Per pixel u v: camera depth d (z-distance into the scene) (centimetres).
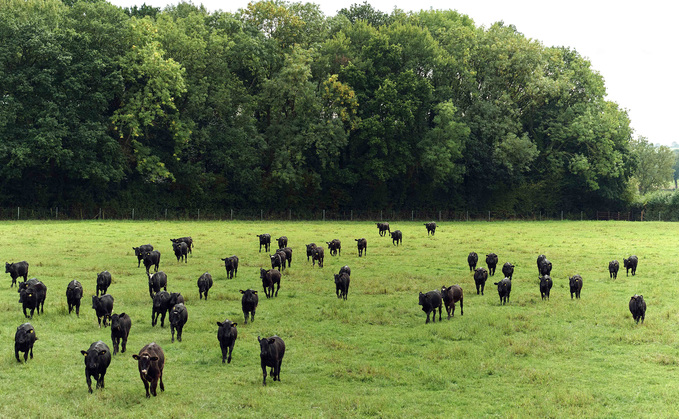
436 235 5397
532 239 5009
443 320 2034
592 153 8900
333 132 7200
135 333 1814
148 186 7094
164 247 3984
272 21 7806
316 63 7619
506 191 9200
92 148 6125
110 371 1451
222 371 1471
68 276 2766
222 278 2850
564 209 9519
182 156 7275
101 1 6625
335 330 1894
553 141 8919
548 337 1797
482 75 8481
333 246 3812
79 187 6550
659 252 4047
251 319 1980
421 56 7981
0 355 1542
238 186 7575
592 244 4591
